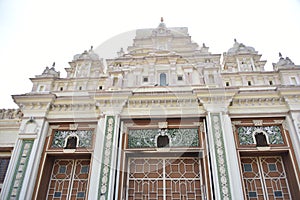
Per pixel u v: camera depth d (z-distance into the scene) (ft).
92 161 26.32
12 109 32.45
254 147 26.25
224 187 22.91
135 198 25.13
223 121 26.73
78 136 28.48
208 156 25.31
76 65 35.81
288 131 26.73
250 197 24.76
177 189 25.41
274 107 27.86
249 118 27.81
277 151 25.94
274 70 32.73
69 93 31.30
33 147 26.94
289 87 27.68
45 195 26.20
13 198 23.90
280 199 24.49
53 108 29.91
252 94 28.19
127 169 26.48
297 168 24.40
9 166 25.86
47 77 33.12
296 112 26.73
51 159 28.09
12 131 30.81
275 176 25.77
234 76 31.94
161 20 40.96
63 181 27.17
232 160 24.62
